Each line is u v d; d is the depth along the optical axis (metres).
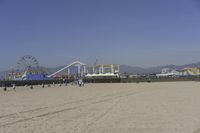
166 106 25.08
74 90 60.81
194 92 45.69
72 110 23.39
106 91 54.53
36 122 16.91
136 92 49.25
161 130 13.78
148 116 18.92
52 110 23.58
